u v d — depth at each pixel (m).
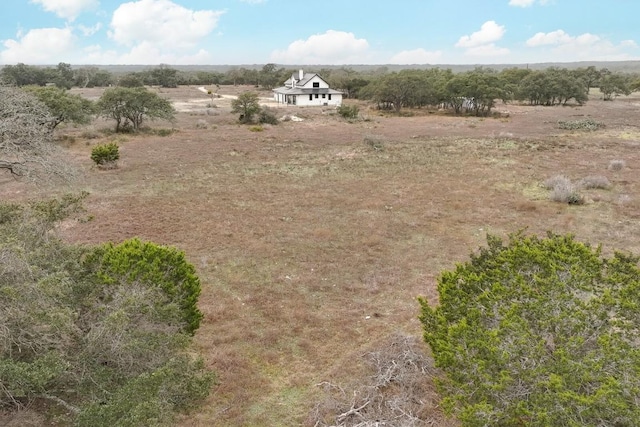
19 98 15.20
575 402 4.45
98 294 6.96
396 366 7.48
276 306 10.05
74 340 6.18
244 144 31.70
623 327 5.38
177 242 13.78
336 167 24.34
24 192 19.14
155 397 5.54
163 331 6.79
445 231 14.80
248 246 13.51
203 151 28.95
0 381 5.39
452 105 57.66
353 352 8.30
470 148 29.19
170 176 22.34
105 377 5.79
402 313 9.70
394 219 15.98
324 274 11.74
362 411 6.67
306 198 18.64
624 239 13.88
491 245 7.73
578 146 29.61
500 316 5.87
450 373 5.65
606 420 4.44
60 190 19.47
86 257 7.80
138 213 16.44
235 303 10.18
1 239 6.80
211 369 7.76
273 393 7.27
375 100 59.97
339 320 9.48
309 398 7.14
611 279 6.21
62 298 6.27
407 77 57.97
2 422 5.84
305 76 72.62
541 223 15.48
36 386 5.85
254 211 16.92
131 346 5.86
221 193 19.39
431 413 6.62
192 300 8.06
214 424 6.53
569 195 17.52
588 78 97.62
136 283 7.17
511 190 19.50
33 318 5.43
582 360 4.97
